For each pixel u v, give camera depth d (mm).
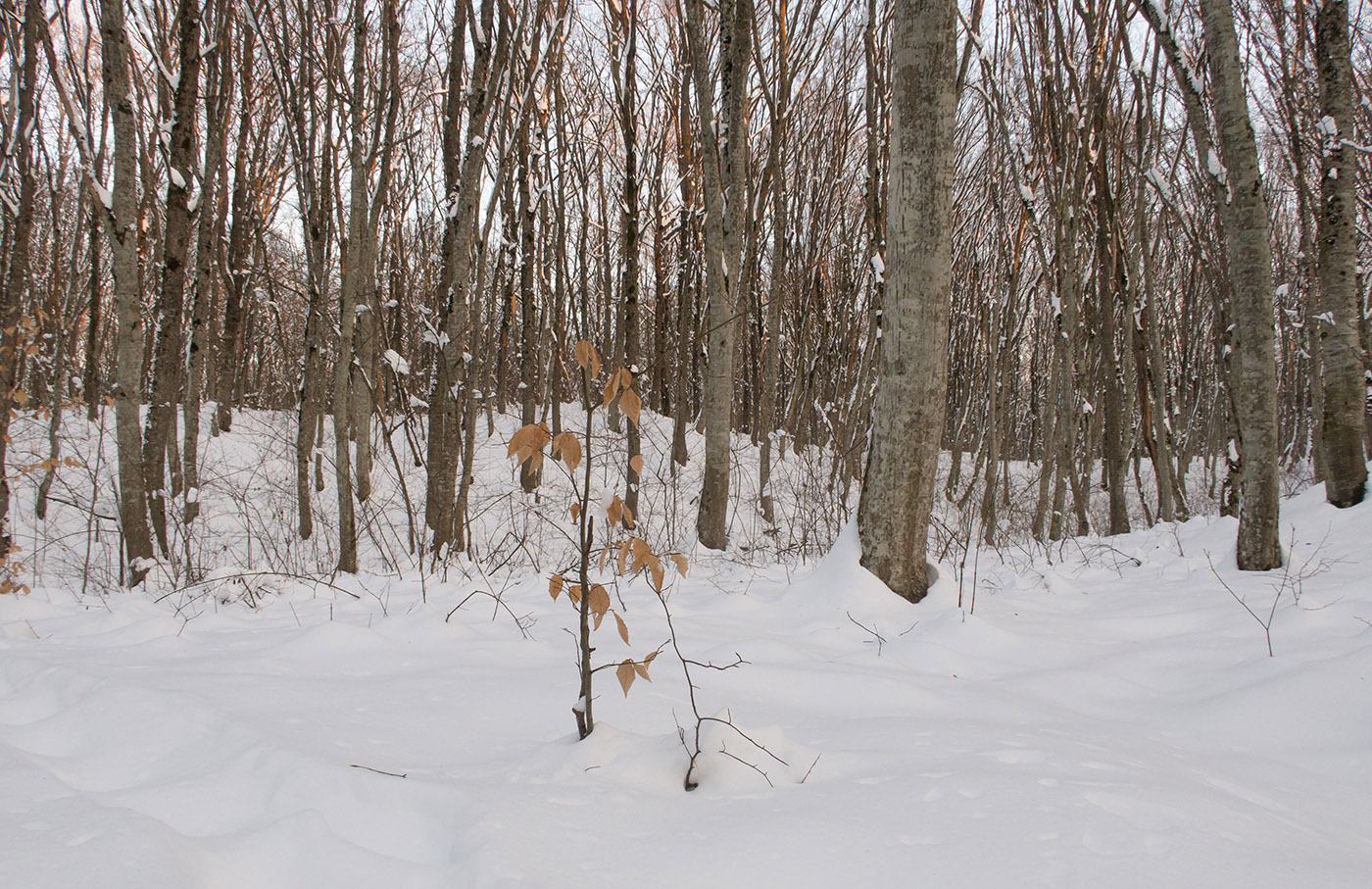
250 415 17516
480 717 2799
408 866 1637
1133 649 4105
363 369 9430
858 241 17125
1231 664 3715
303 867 1646
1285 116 11273
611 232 19719
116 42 6840
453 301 8203
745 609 5211
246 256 16578
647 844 1709
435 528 8242
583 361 2271
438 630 4191
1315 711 2986
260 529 10656
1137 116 11250
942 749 2420
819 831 1762
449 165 9320
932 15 5074
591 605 2318
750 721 2785
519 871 1519
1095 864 1598
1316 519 7543
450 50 9312
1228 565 6488
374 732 2578
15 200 10141
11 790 1938
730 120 8953
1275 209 16984
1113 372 11109
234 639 4223
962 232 19219
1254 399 6102
